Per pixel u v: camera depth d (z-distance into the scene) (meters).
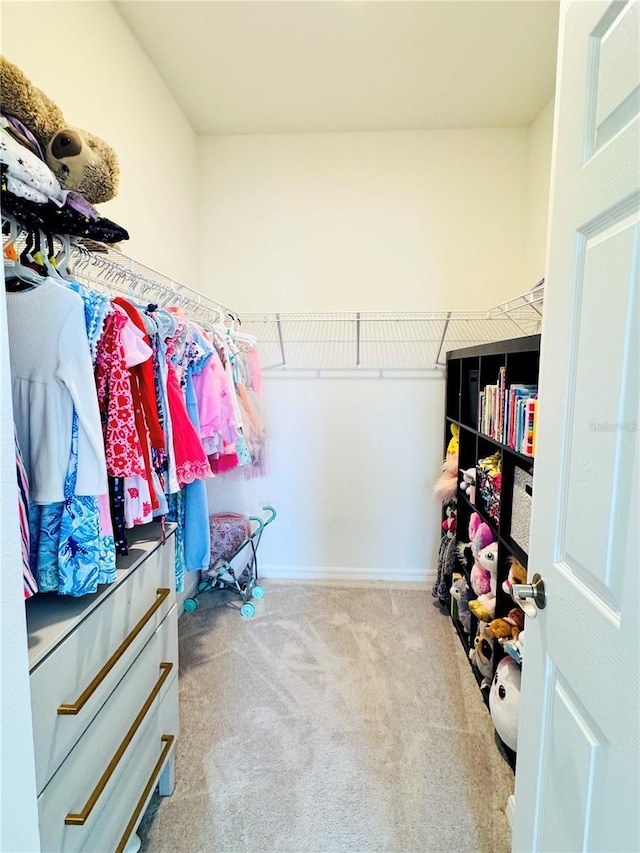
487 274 2.52
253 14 1.67
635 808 0.53
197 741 1.51
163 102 2.08
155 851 1.16
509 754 1.44
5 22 1.19
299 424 2.72
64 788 0.82
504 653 1.59
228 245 2.61
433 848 1.17
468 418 2.19
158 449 1.22
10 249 0.92
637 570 0.54
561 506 0.76
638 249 0.55
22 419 0.87
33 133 0.91
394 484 2.71
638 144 0.55
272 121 2.39
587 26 0.68
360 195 2.53
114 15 1.66
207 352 1.60
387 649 2.04
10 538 0.53
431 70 1.96
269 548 2.81
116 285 1.76
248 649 2.04
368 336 2.62
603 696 0.61
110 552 0.93
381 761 1.43
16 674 0.54
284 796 1.31
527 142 2.43
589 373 0.67
